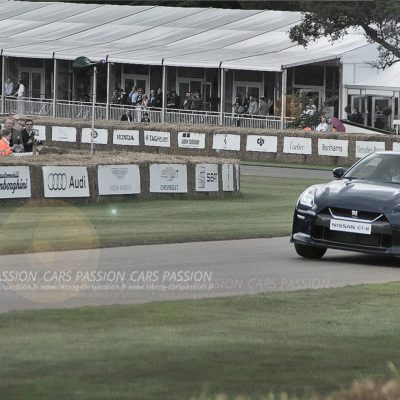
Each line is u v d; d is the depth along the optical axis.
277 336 24.02
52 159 67.44
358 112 160.38
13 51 181.00
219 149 133.50
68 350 21.42
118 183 68.56
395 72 162.75
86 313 26.23
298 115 155.62
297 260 40.88
